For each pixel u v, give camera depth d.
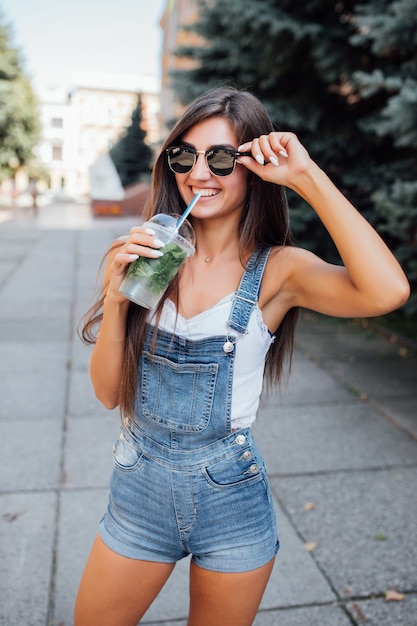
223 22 7.65
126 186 35.19
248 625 1.50
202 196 1.45
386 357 5.80
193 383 1.40
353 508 3.04
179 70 9.30
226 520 1.43
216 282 1.47
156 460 1.45
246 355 1.41
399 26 5.32
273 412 4.29
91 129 62.94
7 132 29.56
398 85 5.23
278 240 1.56
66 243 14.09
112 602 1.50
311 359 5.70
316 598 2.38
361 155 7.79
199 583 1.49
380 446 3.76
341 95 7.83
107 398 1.56
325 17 7.28
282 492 3.18
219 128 1.42
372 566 2.58
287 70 7.70
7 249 12.76
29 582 2.43
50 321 6.75
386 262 1.29
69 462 3.42
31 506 2.96
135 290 1.32
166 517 1.45
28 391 4.56
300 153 1.33
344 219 1.30
